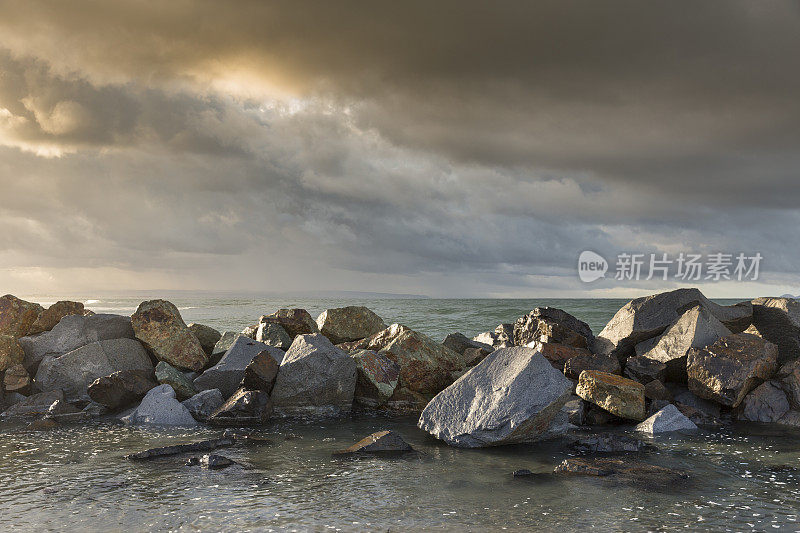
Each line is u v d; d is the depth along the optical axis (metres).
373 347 16.92
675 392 14.80
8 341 15.42
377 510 7.25
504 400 10.84
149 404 13.45
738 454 10.32
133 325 16.17
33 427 12.43
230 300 128.38
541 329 16.97
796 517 7.04
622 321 16.50
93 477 8.71
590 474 8.85
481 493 7.95
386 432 10.73
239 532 6.54
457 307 69.25
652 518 6.98
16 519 6.98
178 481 8.49
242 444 11.00
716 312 16.05
